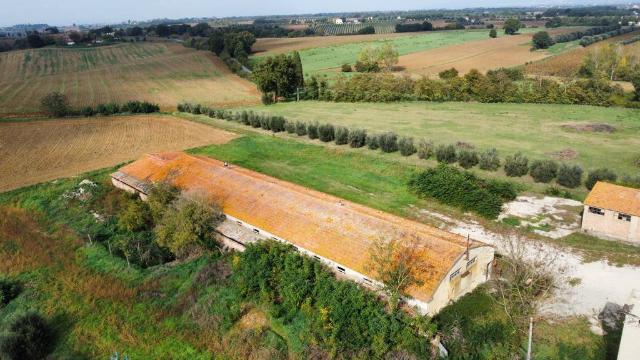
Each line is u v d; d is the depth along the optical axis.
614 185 42.44
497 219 45.72
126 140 78.62
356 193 53.50
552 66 125.75
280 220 39.72
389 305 30.56
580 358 27.44
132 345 31.17
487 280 35.19
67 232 46.81
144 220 45.69
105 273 39.12
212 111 95.19
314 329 30.12
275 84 109.69
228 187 46.22
